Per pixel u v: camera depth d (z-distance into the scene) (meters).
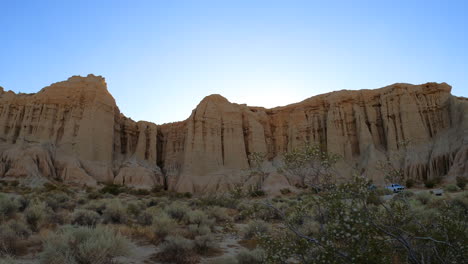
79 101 72.44
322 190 5.92
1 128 66.56
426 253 5.12
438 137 61.88
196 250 10.31
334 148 71.00
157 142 88.81
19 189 44.28
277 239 5.79
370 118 72.50
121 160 76.62
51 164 60.78
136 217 18.77
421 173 57.16
